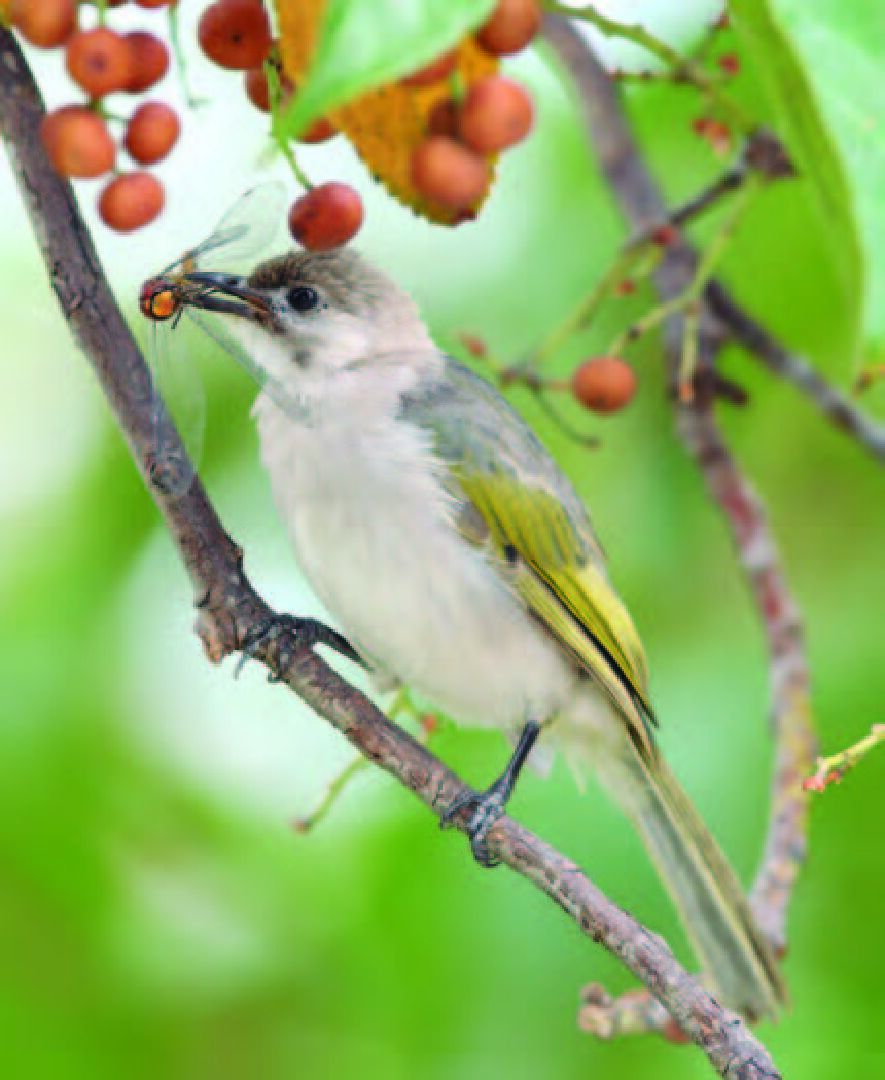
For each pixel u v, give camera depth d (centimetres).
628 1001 789
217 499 1166
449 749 1148
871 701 1181
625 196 1091
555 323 1218
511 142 502
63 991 1073
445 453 908
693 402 1085
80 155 529
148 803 1104
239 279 889
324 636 940
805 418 1270
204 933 1092
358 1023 1089
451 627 909
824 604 1248
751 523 1042
